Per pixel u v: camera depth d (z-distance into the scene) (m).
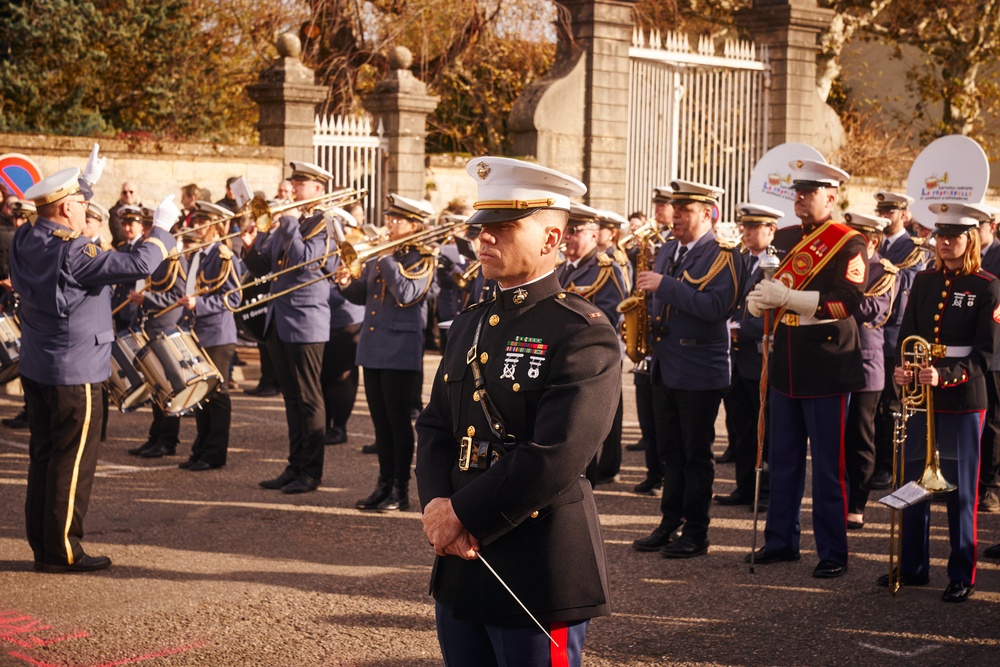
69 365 5.91
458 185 17.06
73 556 5.98
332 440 9.50
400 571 6.08
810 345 6.11
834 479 6.08
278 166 15.33
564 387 3.03
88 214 7.91
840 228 6.12
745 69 17.45
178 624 5.26
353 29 19.69
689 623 5.33
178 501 7.54
